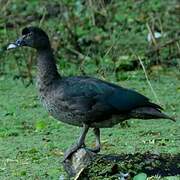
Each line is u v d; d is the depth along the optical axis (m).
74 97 10.95
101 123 11.07
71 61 18.17
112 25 20.14
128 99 10.94
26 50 18.23
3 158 12.22
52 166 11.74
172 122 14.05
